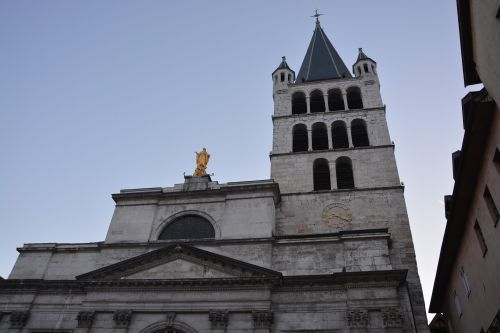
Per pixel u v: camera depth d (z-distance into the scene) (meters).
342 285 25.52
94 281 27.44
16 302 28.05
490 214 19.56
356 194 33.84
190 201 32.69
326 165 37.72
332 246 28.06
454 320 28.77
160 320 25.69
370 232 27.97
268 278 25.77
